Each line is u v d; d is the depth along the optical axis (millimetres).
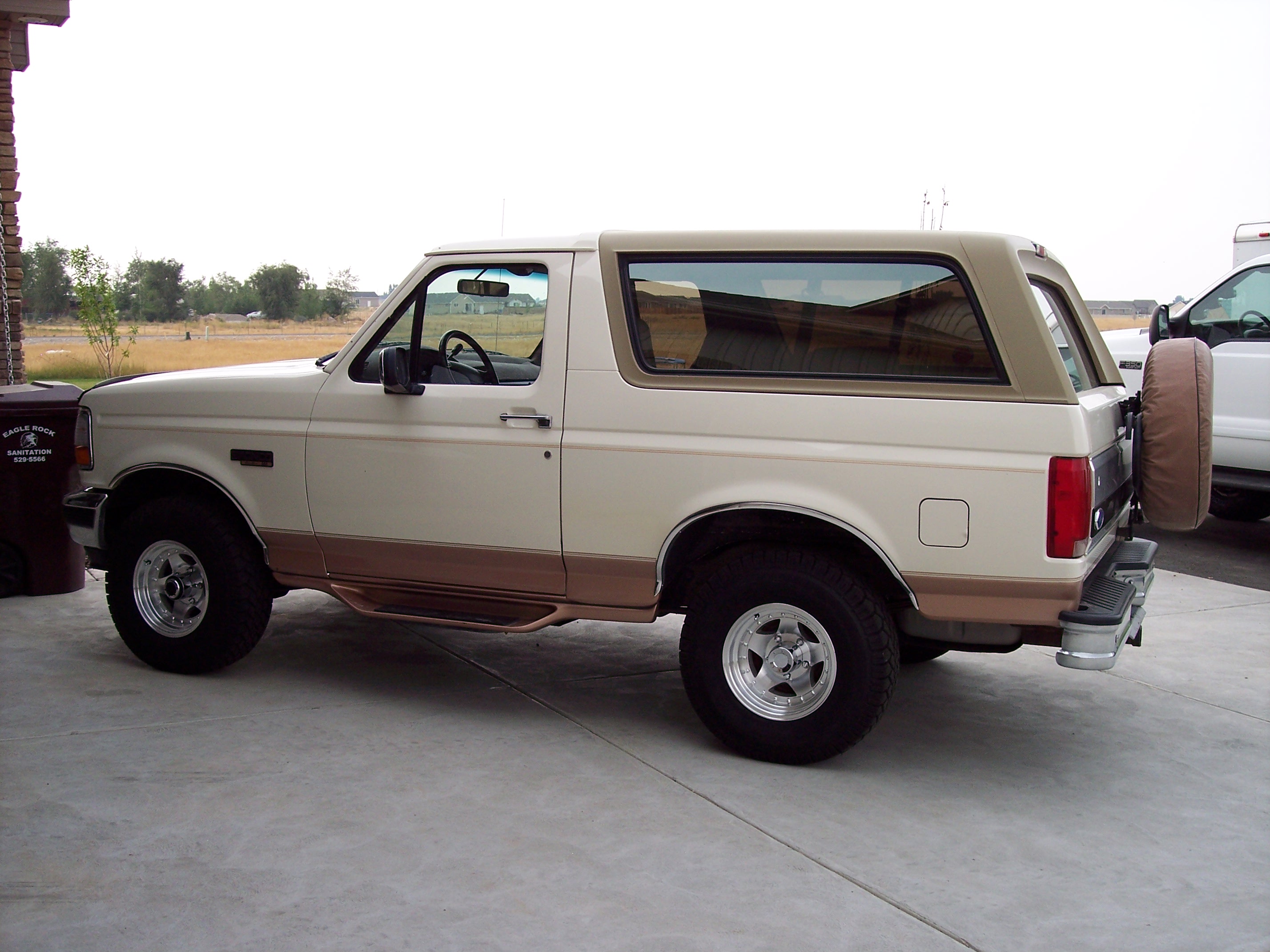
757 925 3230
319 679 5477
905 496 4168
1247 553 9352
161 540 5375
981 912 3361
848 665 4289
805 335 4355
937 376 4176
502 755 4520
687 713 5117
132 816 3848
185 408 5328
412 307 4988
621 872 3527
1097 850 3822
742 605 4426
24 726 4727
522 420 4648
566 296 4621
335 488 5023
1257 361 8914
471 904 3303
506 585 4836
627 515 4539
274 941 3070
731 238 4430
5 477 6773
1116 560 4762
